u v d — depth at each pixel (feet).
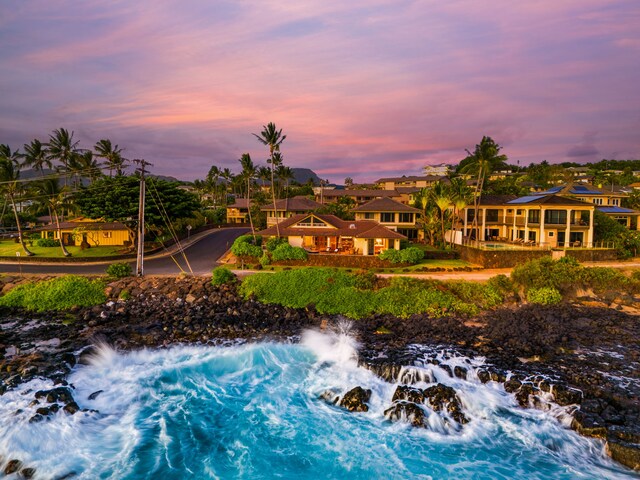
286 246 167.12
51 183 189.98
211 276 142.20
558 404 68.03
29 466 53.72
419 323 110.22
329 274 133.39
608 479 52.90
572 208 183.21
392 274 147.02
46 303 120.88
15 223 287.07
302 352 93.61
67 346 91.25
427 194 223.92
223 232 298.76
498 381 76.33
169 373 81.61
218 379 81.30
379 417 67.77
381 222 222.48
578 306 123.34
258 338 101.04
